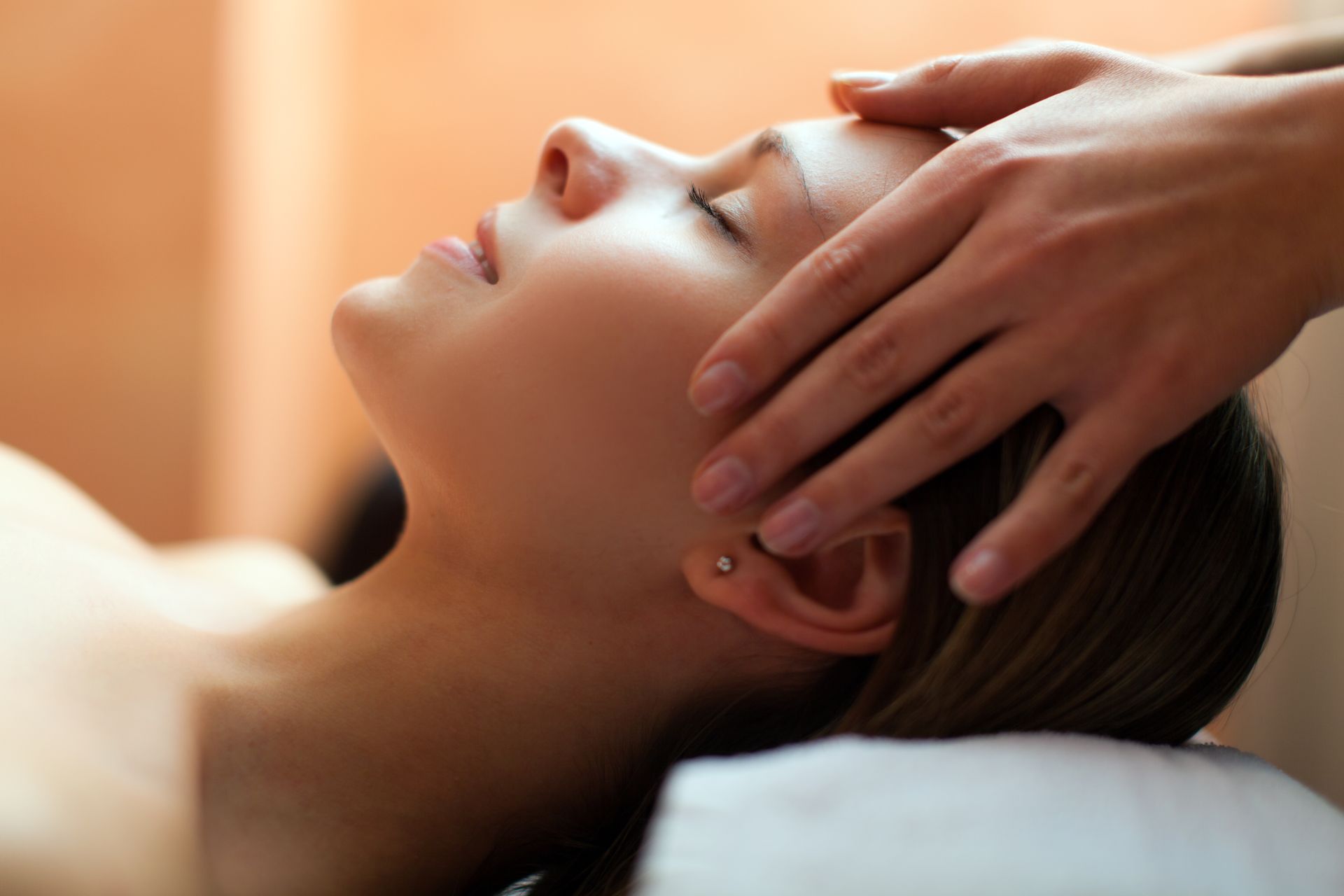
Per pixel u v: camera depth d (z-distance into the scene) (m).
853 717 0.77
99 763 0.71
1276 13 2.45
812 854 0.62
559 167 0.90
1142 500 0.76
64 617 0.80
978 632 0.75
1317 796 0.75
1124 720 0.78
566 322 0.77
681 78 2.73
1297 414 1.46
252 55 2.17
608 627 0.83
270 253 2.38
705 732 0.85
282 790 0.79
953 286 0.67
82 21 2.03
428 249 0.88
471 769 0.83
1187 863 0.63
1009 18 2.66
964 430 0.67
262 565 1.41
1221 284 0.68
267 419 2.46
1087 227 0.67
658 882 0.62
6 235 2.06
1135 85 0.76
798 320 0.68
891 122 0.87
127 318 2.12
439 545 0.85
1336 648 1.40
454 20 2.74
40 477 1.14
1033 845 0.62
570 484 0.78
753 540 0.80
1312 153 0.70
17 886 0.62
